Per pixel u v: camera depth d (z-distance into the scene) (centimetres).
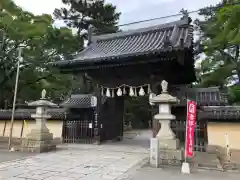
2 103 2173
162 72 1195
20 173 673
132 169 730
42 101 1112
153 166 770
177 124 1104
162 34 1401
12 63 2109
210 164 796
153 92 1207
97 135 1365
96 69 1323
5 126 1511
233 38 1809
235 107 952
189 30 1260
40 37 2108
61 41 2267
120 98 1692
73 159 891
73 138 1415
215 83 2230
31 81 2248
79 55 1441
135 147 1236
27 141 1089
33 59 2214
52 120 1477
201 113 995
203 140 1020
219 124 973
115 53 1296
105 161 857
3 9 1930
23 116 1441
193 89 1464
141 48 1262
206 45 2316
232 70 2189
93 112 1503
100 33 2597
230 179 626
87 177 633
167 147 821
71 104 1677
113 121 1569
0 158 908
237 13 1619
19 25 1938
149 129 3366
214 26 2208
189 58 1113
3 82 2147
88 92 2264
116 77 1341
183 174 672
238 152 905
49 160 870
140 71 1245
